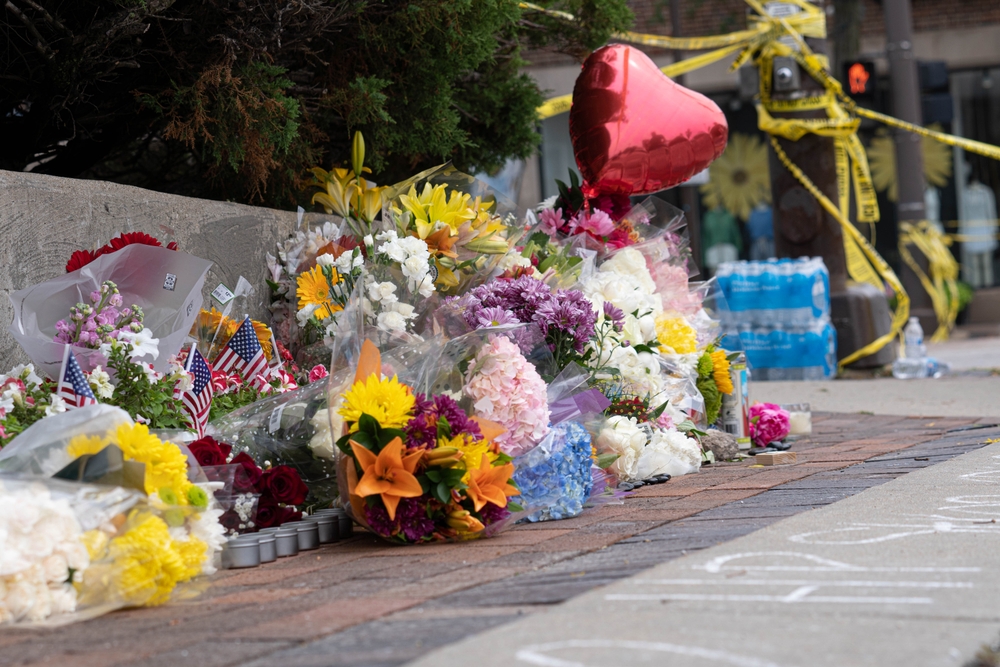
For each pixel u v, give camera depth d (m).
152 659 4.21
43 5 9.26
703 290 11.52
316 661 4.00
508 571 5.62
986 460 9.08
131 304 7.42
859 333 21.86
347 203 10.12
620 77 11.31
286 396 7.59
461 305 8.45
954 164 45.97
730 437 10.46
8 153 10.71
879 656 3.74
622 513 7.42
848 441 11.54
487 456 6.85
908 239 32.97
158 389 6.98
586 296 9.50
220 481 6.48
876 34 41.44
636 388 9.16
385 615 4.74
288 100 9.80
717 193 45.84
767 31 21.62
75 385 6.48
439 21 10.92
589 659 3.81
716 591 4.79
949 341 34.12
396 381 6.78
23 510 5.00
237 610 5.06
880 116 22.50
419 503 6.66
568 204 11.39
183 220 9.13
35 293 7.05
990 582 4.82
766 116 21.98
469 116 12.96
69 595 5.07
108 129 10.93
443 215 9.09
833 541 5.84
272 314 9.86
